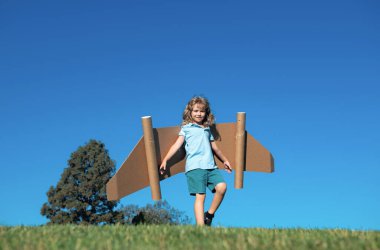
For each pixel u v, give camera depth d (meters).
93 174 22.12
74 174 22.09
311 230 4.68
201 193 5.64
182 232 4.20
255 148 6.23
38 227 4.81
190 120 6.07
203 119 6.13
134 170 5.52
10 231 4.38
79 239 3.79
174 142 6.00
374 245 3.54
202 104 6.01
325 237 4.03
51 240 3.81
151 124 5.52
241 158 6.09
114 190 5.33
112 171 22.70
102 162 22.38
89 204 22.09
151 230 4.40
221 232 4.26
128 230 4.48
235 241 3.79
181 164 6.11
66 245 3.62
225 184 5.68
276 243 3.64
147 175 5.66
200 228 4.54
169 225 4.96
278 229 4.77
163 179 5.88
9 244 3.66
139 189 5.59
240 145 6.06
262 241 3.79
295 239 3.90
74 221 21.64
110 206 22.30
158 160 5.79
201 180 5.66
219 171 5.84
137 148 5.54
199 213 5.54
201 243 3.67
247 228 4.79
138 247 3.53
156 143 5.76
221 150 6.21
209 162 5.80
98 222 21.56
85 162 22.41
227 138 6.19
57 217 21.50
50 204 22.03
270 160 6.28
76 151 22.39
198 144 5.86
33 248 3.52
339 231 4.56
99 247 3.48
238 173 6.11
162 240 3.82
